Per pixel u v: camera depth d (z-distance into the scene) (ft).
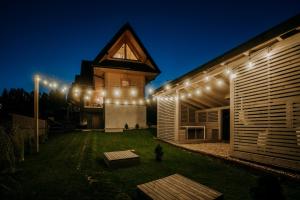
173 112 42.88
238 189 15.16
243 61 23.56
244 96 24.06
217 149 32.48
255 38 20.49
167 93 45.21
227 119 44.93
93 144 38.93
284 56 19.60
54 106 163.12
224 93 38.83
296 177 16.56
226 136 45.14
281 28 17.52
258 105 22.21
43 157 26.96
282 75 19.80
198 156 27.94
